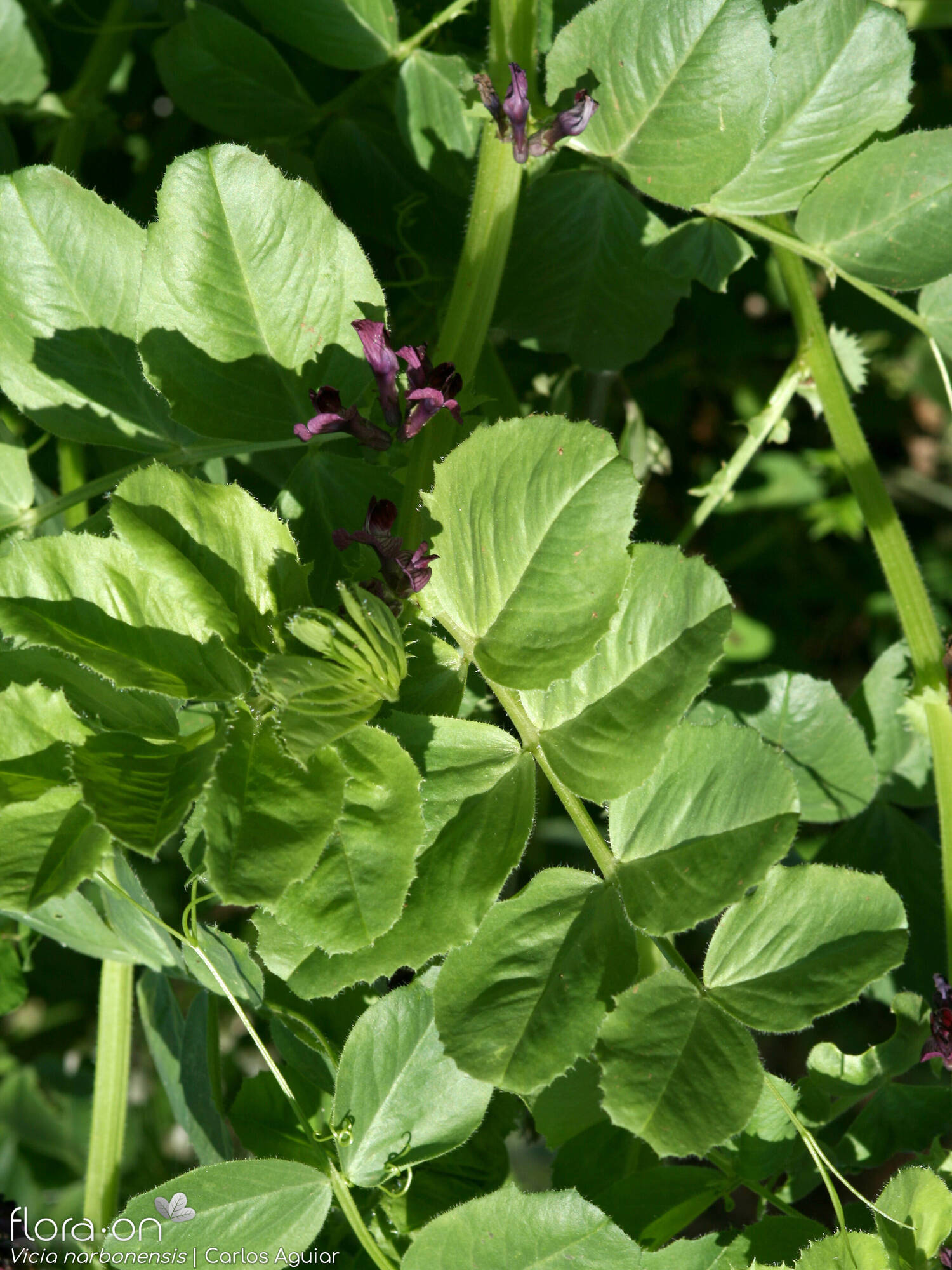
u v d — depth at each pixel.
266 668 0.46
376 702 0.47
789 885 0.48
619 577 0.47
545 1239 0.48
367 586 0.48
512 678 0.48
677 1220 0.51
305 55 0.61
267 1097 0.52
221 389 0.50
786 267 0.58
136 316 0.50
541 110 0.52
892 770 0.57
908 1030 0.52
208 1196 0.49
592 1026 0.47
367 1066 0.50
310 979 0.46
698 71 0.51
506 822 0.48
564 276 0.56
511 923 0.48
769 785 0.48
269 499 0.61
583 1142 0.52
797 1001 0.48
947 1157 0.51
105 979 0.57
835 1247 0.48
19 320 0.51
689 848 0.48
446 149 0.57
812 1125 0.52
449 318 0.53
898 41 0.51
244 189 0.49
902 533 0.57
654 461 0.65
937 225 0.53
